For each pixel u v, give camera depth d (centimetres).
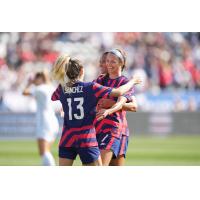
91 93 2486
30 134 7819
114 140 2675
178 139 7956
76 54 10106
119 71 2723
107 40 10425
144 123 8450
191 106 9025
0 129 7744
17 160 4928
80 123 2497
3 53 9669
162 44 10400
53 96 2609
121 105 2573
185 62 10131
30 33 10081
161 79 9706
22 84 8925
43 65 9662
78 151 2511
